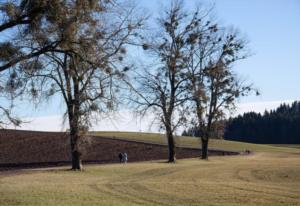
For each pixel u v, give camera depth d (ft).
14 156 254.47
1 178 128.98
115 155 264.72
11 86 64.54
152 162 210.59
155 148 290.97
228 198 83.51
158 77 195.62
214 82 224.53
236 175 138.92
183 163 197.77
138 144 301.63
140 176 140.05
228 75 226.79
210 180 123.03
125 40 67.36
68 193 87.20
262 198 83.56
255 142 651.25
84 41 62.23
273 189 98.63
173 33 199.21
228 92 226.79
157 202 78.89
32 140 291.58
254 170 156.35
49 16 58.70
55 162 225.35
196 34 202.08
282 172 147.84
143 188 100.37
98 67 65.21
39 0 57.31
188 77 200.85
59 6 57.82
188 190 96.02
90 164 205.87
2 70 61.31
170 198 83.97
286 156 280.51
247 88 237.86
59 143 286.05
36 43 61.67
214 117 228.84
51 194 84.69
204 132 226.79
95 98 72.23
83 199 79.77
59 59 70.38
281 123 647.97
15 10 58.44
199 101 206.39
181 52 199.93
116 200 80.12
